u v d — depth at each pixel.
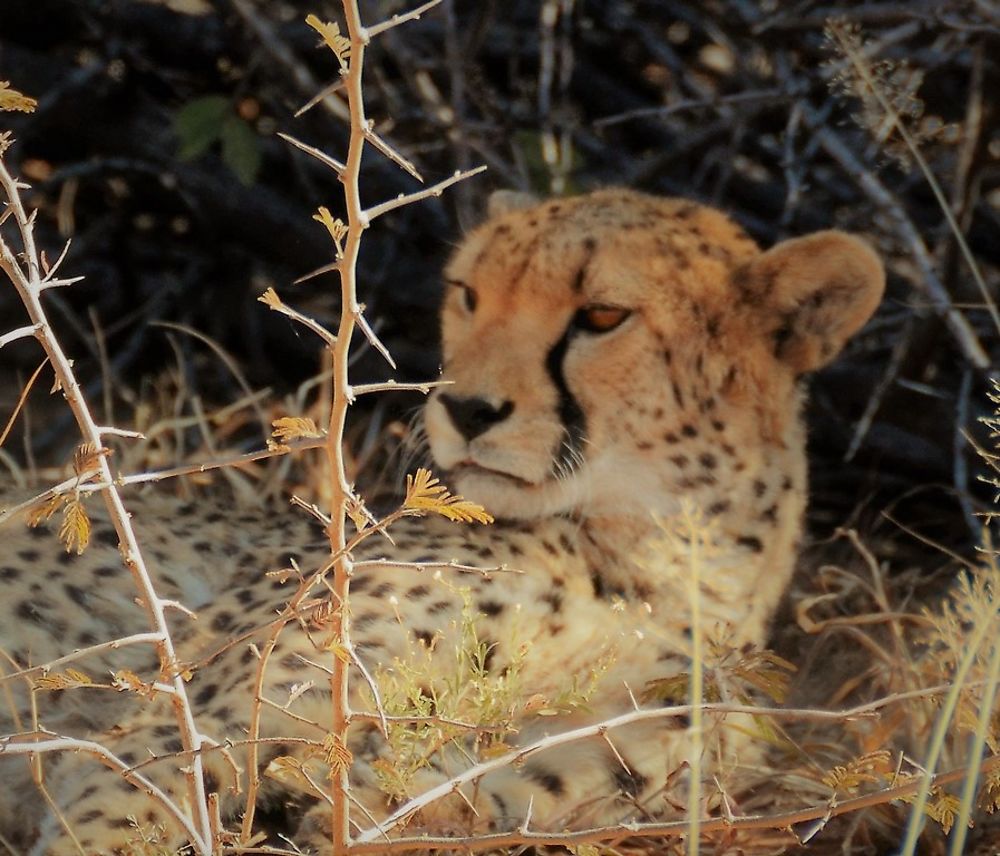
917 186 11.80
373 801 6.03
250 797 5.28
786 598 8.72
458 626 6.63
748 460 7.45
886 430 10.52
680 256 7.35
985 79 9.77
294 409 10.14
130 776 5.16
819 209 11.97
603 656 6.98
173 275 12.21
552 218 7.44
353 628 6.46
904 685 7.43
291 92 11.48
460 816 6.16
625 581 7.23
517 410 7.02
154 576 7.32
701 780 6.66
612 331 7.16
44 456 10.68
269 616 6.61
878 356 11.25
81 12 11.56
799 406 7.75
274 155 11.94
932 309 9.83
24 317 11.65
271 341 11.88
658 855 6.26
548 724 6.79
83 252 11.80
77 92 11.33
